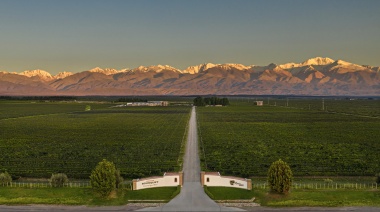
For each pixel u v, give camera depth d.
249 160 111.69
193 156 115.62
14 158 114.88
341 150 129.00
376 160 111.88
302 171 98.88
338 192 77.31
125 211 68.00
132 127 196.62
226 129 188.25
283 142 146.50
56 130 184.50
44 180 91.50
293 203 71.12
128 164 106.56
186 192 76.12
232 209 67.88
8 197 74.94
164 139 152.62
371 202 72.06
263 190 78.69
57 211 68.12
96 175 74.50
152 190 78.31
